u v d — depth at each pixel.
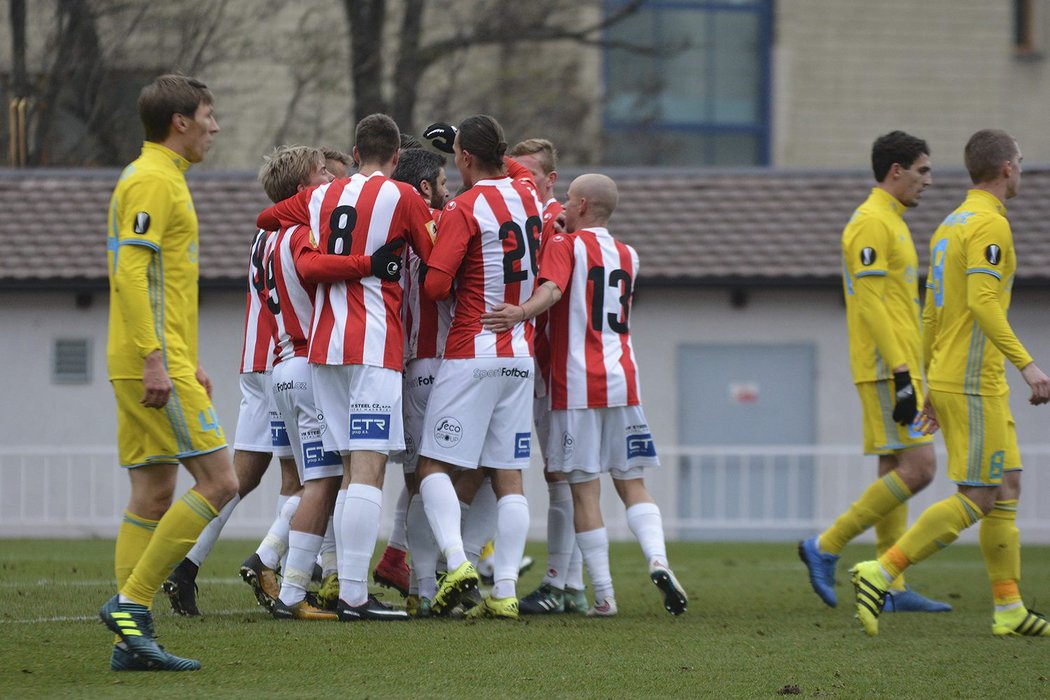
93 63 74.31
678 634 22.27
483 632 21.83
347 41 81.94
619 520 54.59
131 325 18.38
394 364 22.67
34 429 57.25
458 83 90.69
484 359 23.30
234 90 80.62
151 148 19.05
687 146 107.44
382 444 22.56
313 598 24.80
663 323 58.72
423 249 22.97
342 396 22.81
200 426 18.88
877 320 26.09
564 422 24.64
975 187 23.86
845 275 27.20
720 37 108.12
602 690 17.45
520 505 23.86
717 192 62.62
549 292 23.78
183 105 19.02
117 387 18.97
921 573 35.72
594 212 25.14
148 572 18.28
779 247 58.81
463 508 25.03
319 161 25.47
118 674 17.94
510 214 23.58
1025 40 109.69
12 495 53.88
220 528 23.94
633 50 90.94
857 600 22.61
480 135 23.72
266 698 16.56
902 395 25.84
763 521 56.84
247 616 23.70
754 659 19.92
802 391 58.78
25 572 31.50
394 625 22.48
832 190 62.91
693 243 58.97
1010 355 22.52
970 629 23.67
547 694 17.14
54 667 18.39
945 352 23.39
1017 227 59.44
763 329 58.84
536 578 33.31
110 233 19.16
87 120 75.00
